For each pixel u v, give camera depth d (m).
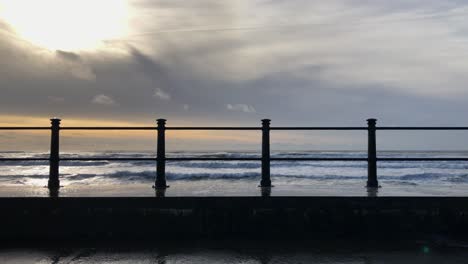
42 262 4.55
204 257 4.73
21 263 4.53
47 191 6.41
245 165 37.12
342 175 26.47
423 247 5.14
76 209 5.65
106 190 6.55
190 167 34.97
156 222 5.64
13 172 34.09
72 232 5.62
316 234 5.61
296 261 4.57
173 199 5.66
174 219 5.64
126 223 5.63
